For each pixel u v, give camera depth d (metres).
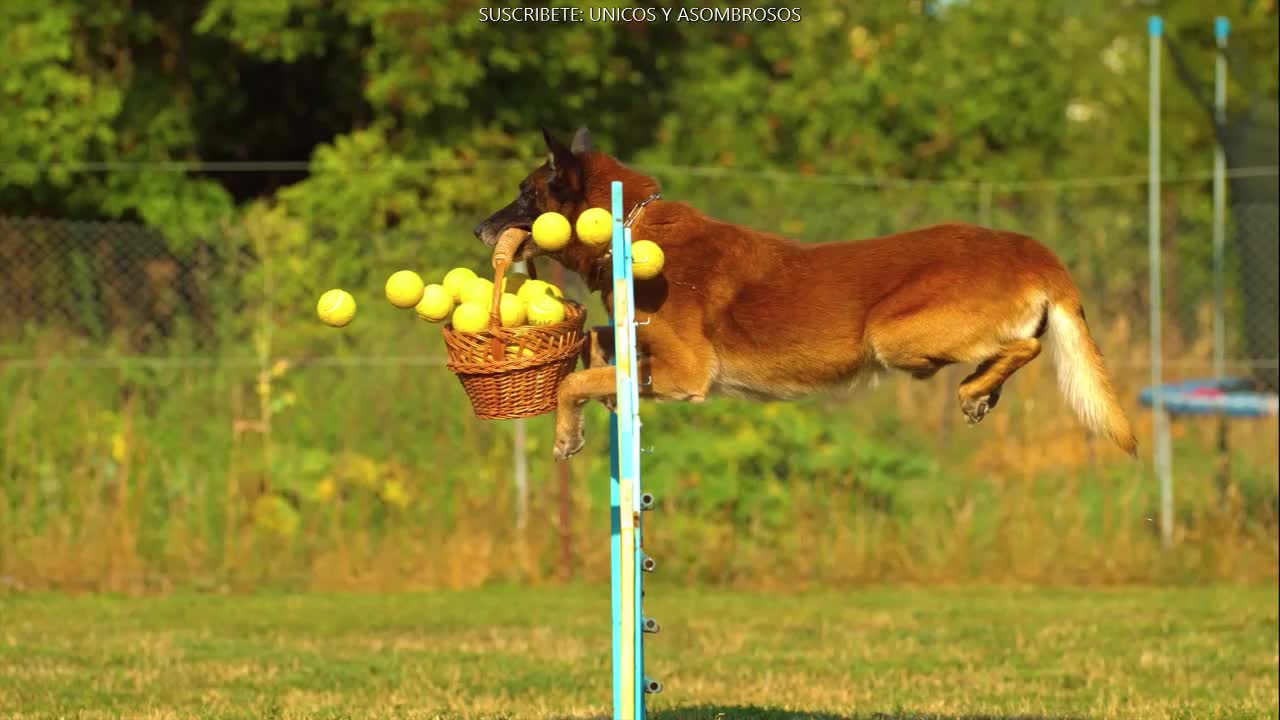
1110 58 30.89
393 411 15.50
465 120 21.92
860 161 25.17
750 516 15.55
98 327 16.16
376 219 19.61
